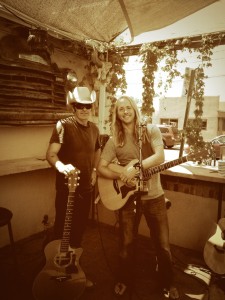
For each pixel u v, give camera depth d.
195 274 3.01
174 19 3.35
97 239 3.81
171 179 3.62
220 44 3.29
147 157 2.66
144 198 2.56
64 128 2.54
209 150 2.50
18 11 2.80
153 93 3.83
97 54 4.02
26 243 3.63
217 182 3.14
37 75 3.26
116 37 4.01
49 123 3.45
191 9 3.10
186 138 3.73
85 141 2.61
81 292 2.38
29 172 3.73
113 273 3.00
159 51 3.68
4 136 3.34
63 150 2.60
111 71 4.25
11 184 3.52
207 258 2.94
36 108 3.29
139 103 3.91
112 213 4.16
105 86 4.69
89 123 2.77
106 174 2.66
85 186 2.68
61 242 2.37
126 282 2.68
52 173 4.07
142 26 3.50
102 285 2.78
